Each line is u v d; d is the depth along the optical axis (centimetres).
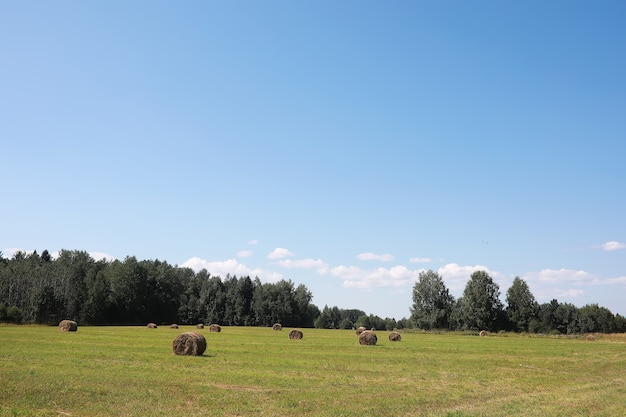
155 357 3609
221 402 1961
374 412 1870
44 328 8381
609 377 3250
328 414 1805
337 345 5644
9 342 4609
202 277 19500
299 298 18000
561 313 13900
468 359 4247
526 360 4309
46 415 1677
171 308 15662
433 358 4238
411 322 14200
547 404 2134
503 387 2652
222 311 16725
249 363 3394
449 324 13800
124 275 13938
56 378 2336
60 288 12631
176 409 1808
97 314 12475
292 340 6562
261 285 18238
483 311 13262
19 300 12350
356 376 2898
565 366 3884
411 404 2055
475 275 13662
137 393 2062
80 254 15988
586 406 2089
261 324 16712
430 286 14038
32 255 15950
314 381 2619
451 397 2264
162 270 15962
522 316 13225
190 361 3419
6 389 2025
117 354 3719
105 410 1767
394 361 3875
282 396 2133
